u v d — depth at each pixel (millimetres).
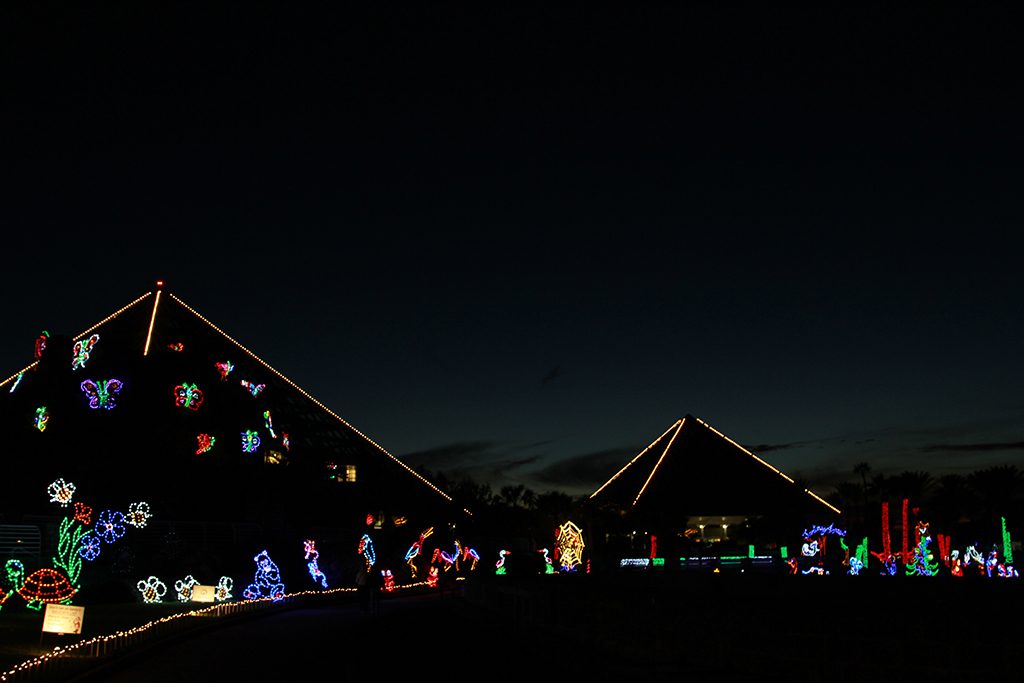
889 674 8773
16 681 11609
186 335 55844
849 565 61969
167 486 37938
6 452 34156
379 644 16469
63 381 36781
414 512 58000
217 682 12555
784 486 140750
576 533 56906
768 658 9625
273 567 32969
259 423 47344
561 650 13539
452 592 24969
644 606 11633
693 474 147625
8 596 22109
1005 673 8180
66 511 32844
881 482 87875
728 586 13734
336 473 55000
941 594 11422
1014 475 73625
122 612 22547
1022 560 56500
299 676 13109
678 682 8398
